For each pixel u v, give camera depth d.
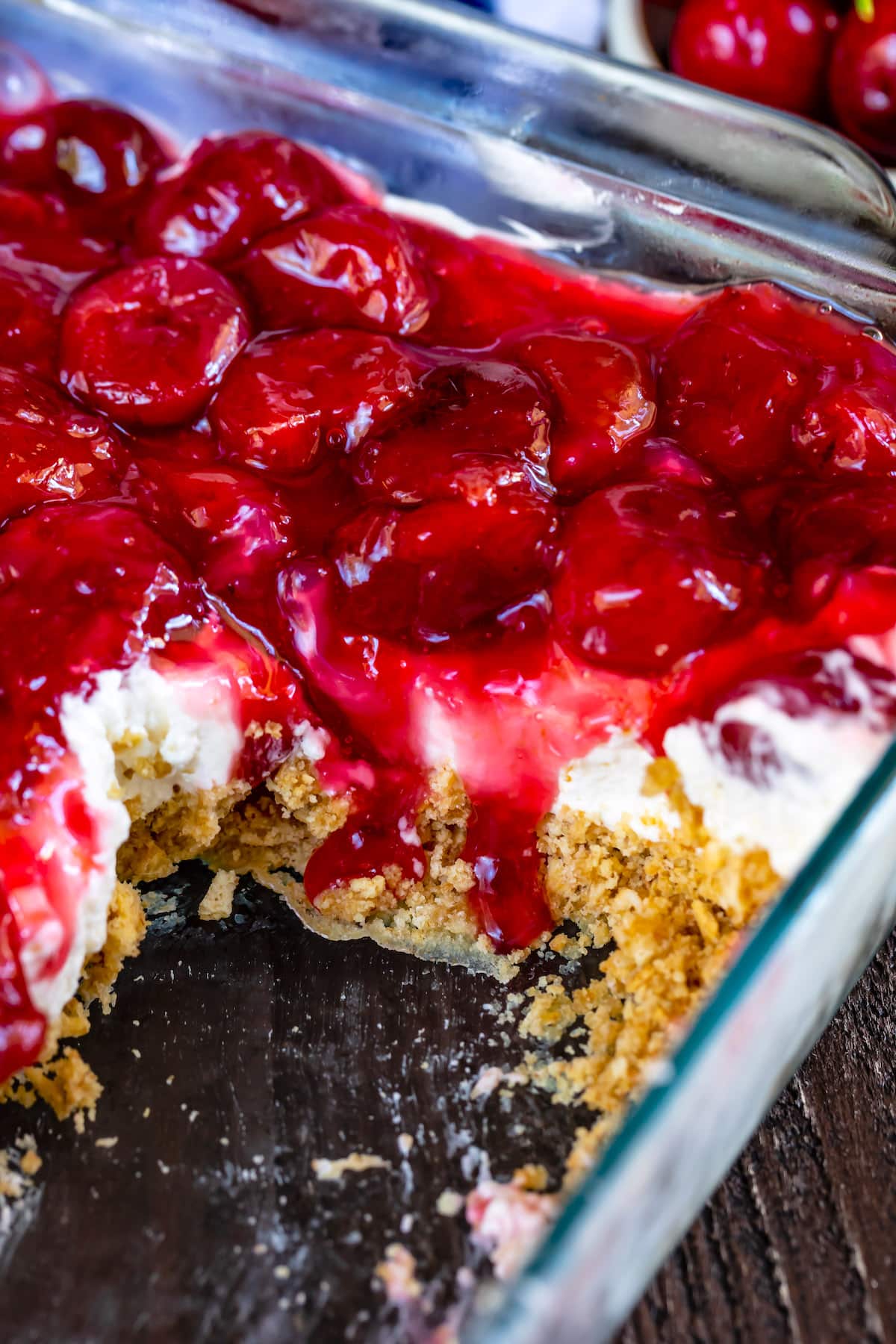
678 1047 0.28
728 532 0.33
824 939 0.30
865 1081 0.32
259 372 0.34
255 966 0.33
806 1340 0.30
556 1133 0.31
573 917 0.33
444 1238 0.30
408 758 0.33
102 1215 0.31
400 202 0.37
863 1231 0.31
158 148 0.37
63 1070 0.32
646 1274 0.29
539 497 0.33
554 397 0.33
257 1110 0.32
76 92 0.38
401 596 0.33
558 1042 0.32
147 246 0.36
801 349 0.34
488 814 0.33
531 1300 0.27
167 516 0.33
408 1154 0.31
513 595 0.33
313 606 0.33
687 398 0.34
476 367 0.34
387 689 0.33
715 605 0.32
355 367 0.33
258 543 0.33
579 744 0.33
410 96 0.37
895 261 0.35
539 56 0.36
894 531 0.32
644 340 0.35
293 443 0.33
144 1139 0.31
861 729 0.31
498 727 0.33
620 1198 0.27
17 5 0.37
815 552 0.32
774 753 0.32
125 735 0.32
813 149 0.36
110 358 0.34
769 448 0.33
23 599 0.32
